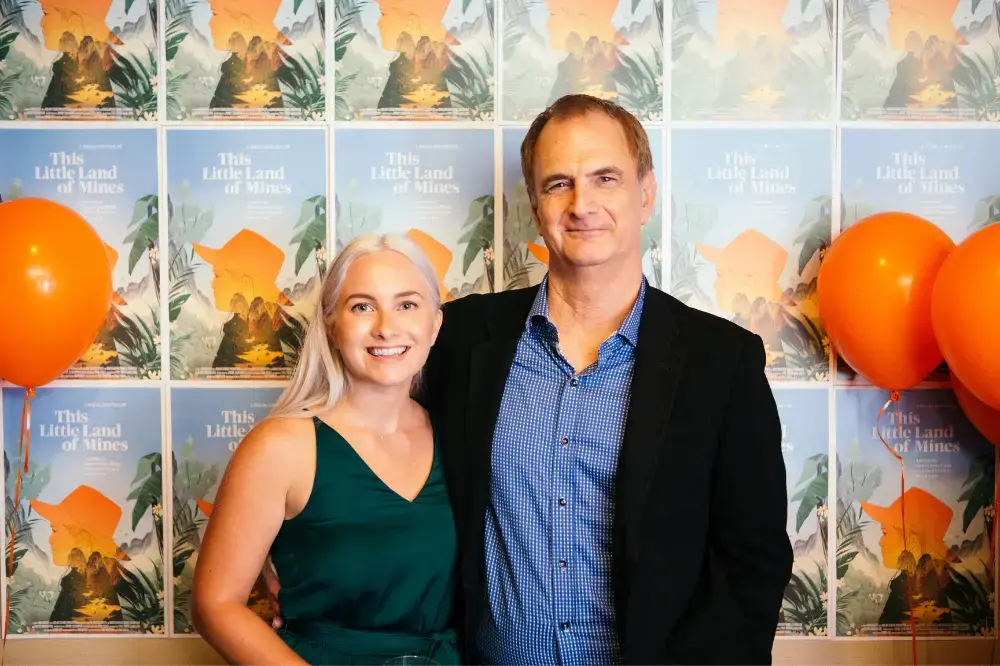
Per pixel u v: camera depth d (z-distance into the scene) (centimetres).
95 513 215
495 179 211
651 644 140
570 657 146
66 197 212
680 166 211
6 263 175
